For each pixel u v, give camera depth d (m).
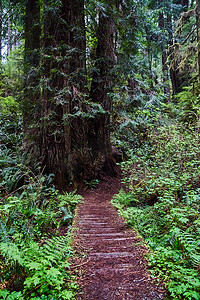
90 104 6.49
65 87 5.98
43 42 6.58
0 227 2.59
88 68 7.95
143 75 8.39
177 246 2.74
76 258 2.58
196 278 2.10
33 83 6.89
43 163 6.29
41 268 2.04
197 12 6.79
